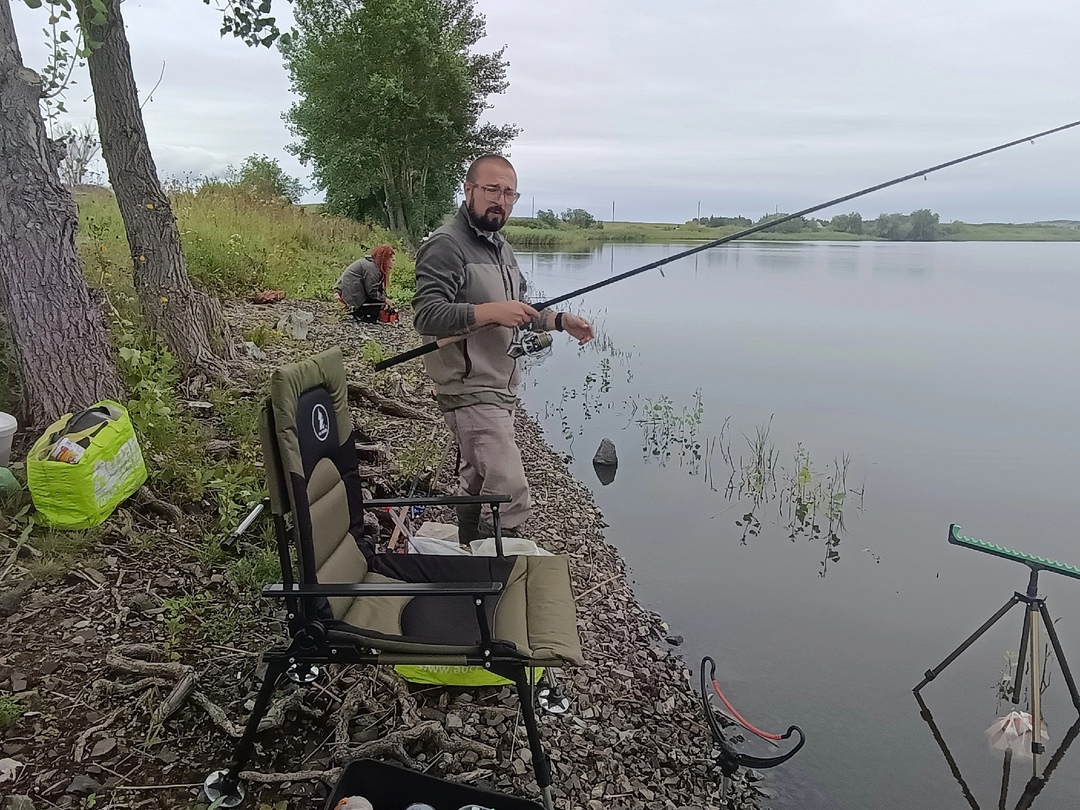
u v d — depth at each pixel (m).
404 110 26.61
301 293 11.52
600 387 11.84
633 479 7.71
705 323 19.97
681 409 10.54
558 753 3.14
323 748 2.84
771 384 12.42
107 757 2.66
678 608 5.10
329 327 9.74
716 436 9.30
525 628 2.65
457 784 2.53
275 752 2.80
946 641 4.88
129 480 3.97
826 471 8.09
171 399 5.04
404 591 2.38
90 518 3.70
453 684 3.30
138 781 2.60
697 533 6.41
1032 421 10.35
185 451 4.56
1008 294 29.61
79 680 2.96
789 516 6.87
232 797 2.55
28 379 4.30
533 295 23.52
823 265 51.44
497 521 3.09
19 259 4.13
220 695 3.00
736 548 6.15
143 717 2.83
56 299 4.25
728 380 12.68
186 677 2.93
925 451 8.89
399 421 6.62
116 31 5.41
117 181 5.63
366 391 6.72
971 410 10.92
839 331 18.78
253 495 4.22
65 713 2.80
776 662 4.54
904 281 36.66
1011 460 8.63
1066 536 6.59
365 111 26.44
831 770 3.65
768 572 5.74
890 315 22.36
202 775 2.66
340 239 17.48
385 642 2.46
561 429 9.40
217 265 10.52
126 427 4.00
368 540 3.07
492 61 29.80
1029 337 18.17
